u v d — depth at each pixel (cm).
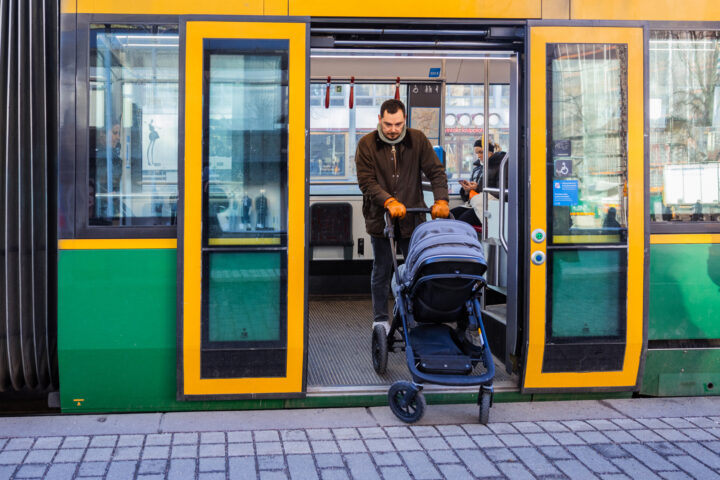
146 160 424
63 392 425
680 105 464
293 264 430
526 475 354
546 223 445
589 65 444
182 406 436
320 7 429
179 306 422
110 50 420
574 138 445
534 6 442
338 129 725
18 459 365
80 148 417
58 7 429
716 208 469
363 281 753
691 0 460
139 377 429
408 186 509
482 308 564
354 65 702
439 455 377
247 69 423
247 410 443
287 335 433
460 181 688
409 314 438
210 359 429
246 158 425
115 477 346
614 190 450
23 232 423
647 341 459
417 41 457
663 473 357
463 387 459
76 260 418
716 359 473
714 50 465
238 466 360
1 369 427
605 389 460
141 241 421
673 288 466
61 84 414
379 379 472
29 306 427
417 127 723
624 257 451
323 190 730
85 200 418
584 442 397
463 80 721
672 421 430
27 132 423
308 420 427
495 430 414
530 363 452
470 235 432
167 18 421
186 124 419
